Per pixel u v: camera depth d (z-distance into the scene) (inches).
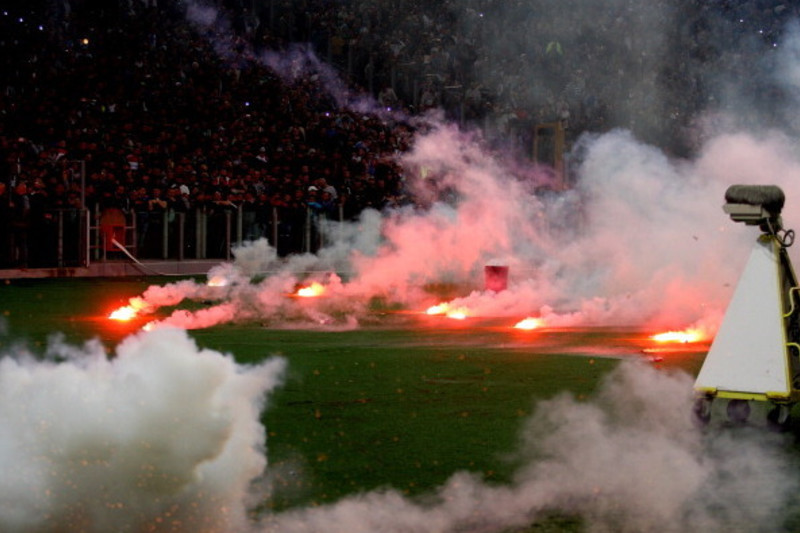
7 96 1225.4
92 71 1326.3
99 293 984.9
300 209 1393.9
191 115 1387.8
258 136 1439.5
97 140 1246.9
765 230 380.5
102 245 1226.6
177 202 1278.3
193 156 1332.4
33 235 1147.3
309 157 1470.2
